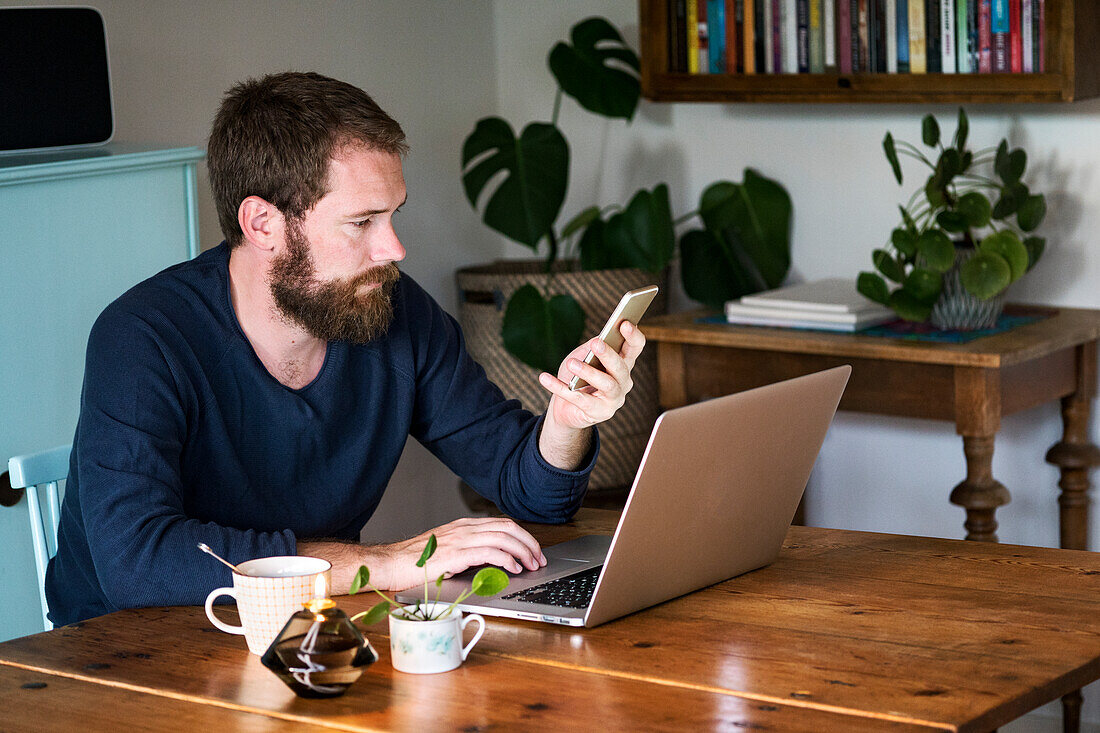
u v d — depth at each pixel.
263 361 1.63
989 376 2.42
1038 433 2.88
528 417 1.81
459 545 1.42
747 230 3.15
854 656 1.15
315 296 1.54
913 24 2.71
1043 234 2.83
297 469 1.65
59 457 1.77
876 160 3.02
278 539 1.41
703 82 2.98
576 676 1.12
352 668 1.08
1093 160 2.75
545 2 3.47
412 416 1.81
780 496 1.43
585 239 3.30
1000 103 2.67
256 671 1.17
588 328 3.12
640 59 3.21
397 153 1.54
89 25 2.21
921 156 2.68
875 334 2.62
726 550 1.38
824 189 3.11
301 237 1.52
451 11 3.41
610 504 3.15
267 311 1.60
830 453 3.20
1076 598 1.31
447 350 1.82
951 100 2.67
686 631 1.24
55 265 2.05
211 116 2.84
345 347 1.67
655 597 1.30
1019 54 2.58
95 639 1.28
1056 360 2.65
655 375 3.21
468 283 3.26
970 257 2.59
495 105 3.59
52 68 2.16
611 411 1.43
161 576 1.38
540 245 3.59
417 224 3.36
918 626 1.23
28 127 2.13
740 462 1.33
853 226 3.08
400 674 1.15
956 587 1.36
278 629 1.19
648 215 3.12
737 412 1.29
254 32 2.92
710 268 3.12
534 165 3.12
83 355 2.10
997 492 2.47
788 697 1.06
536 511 1.68
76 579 1.65
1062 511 2.80
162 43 2.72
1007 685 1.07
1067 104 2.76
